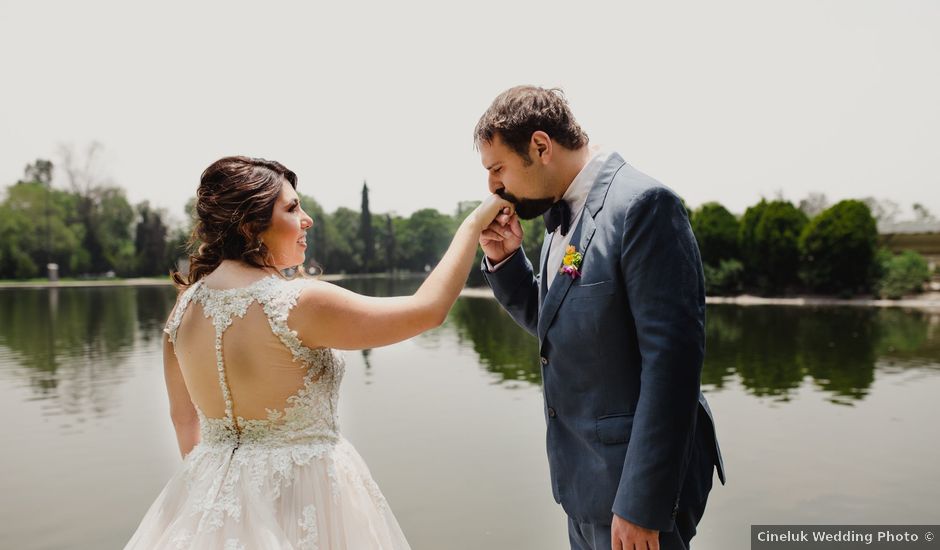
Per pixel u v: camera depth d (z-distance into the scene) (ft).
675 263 5.22
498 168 5.96
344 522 5.27
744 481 19.29
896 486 18.72
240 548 4.89
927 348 49.88
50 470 20.92
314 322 5.07
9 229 194.18
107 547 15.35
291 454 5.20
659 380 5.08
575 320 5.69
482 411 28.07
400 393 32.27
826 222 109.50
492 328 67.10
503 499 17.76
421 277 256.52
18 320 77.15
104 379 37.29
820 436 24.12
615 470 5.56
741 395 31.91
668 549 5.44
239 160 5.57
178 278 5.74
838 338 57.21
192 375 5.34
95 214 211.41
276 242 5.58
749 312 88.58
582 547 6.31
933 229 149.38
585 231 5.77
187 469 5.42
